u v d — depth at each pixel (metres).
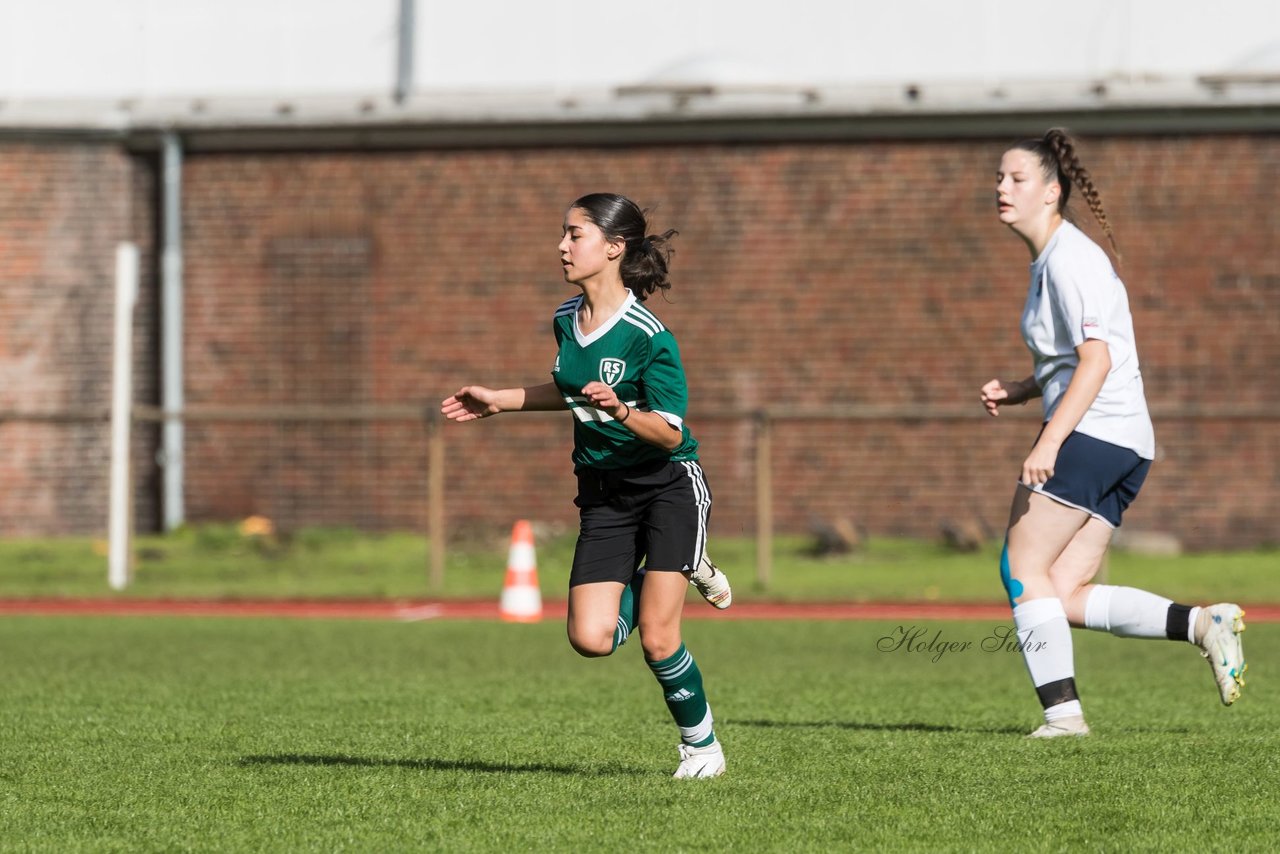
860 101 68.88
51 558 65.25
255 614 51.09
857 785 21.22
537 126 70.75
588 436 20.61
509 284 71.62
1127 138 68.56
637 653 40.66
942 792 20.70
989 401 26.11
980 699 31.58
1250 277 68.12
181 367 72.75
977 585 55.84
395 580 58.78
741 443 70.25
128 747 25.09
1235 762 22.75
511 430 71.25
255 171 72.69
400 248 72.06
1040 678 25.58
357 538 69.69
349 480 71.75
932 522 69.06
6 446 72.31
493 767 23.08
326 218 72.38
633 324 20.38
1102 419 24.94
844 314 70.06
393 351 72.12
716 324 70.69
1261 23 68.00
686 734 21.92
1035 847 17.62
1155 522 68.31
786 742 25.19
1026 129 69.00
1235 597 52.22
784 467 70.00
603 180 71.25
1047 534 25.27
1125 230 68.50
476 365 71.81
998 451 68.88
